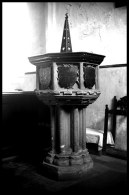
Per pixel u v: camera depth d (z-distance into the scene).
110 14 4.28
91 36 4.60
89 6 4.64
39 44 5.77
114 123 3.98
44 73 3.03
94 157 3.75
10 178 2.95
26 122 4.52
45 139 4.93
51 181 2.87
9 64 5.76
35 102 4.74
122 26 4.09
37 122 4.81
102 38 4.40
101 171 3.12
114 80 4.14
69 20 5.05
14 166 3.41
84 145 3.21
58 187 2.67
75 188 2.63
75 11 4.94
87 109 4.61
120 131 3.91
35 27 5.82
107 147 3.89
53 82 2.84
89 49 4.63
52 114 3.15
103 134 3.86
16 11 5.86
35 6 5.78
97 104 4.43
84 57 2.81
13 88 5.79
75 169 2.92
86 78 2.94
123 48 4.08
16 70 5.88
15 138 4.25
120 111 3.86
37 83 3.19
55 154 3.11
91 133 4.01
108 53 4.30
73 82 2.86
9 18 5.75
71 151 3.08
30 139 4.55
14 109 4.27
